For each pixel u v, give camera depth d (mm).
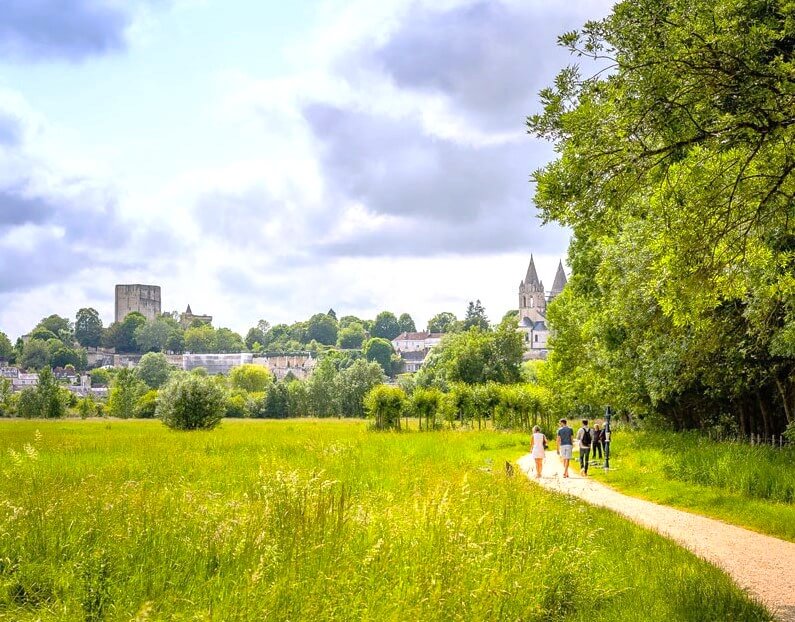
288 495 9719
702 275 12898
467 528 9273
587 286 50969
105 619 6613
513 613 7469
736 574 10789
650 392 29484
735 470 20094
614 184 11328
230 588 7156
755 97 10281
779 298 17594
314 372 131125
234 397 126688
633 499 20375
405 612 6555
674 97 10477
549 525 11406
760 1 10414
